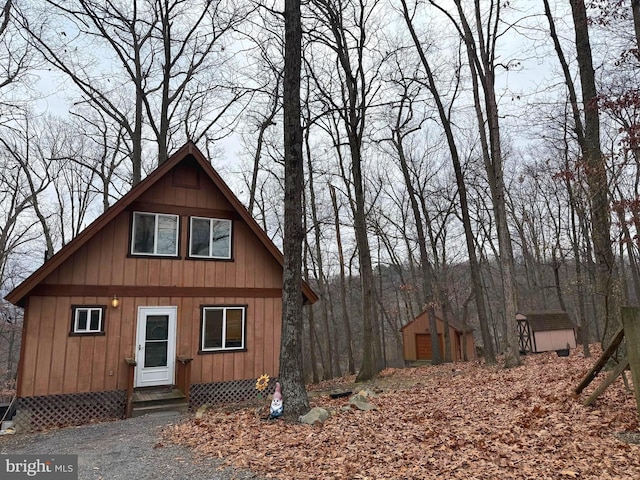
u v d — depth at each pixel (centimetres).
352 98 1867
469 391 1003
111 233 1189
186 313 1243
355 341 4116
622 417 612
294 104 933
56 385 1067
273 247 1364
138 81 1842
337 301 4222
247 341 1309
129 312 1175
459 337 3067
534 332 2227
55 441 836
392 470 521
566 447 541
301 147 935
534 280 3278
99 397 1103
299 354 866
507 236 1403
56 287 1101
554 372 1098
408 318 4000
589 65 1043
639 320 548
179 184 1302
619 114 789
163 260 1239
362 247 1800
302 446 647
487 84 1470
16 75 1575
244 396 1271
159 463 625
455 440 614
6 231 2409
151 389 1172
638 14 930
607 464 476
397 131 2253
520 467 497
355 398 998
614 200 773
